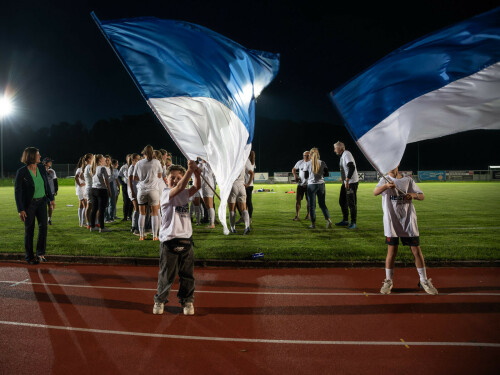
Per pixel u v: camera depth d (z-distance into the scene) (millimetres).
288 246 7500
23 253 7129
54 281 5797
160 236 4426
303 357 3439
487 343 3668
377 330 3984
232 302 4855
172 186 4422
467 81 4621
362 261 6402
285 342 3736
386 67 4863
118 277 6008
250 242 7969
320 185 9695
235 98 5398
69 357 3461
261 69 5875
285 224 10711
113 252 7160
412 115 4812
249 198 10227
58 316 4426
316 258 6582
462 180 43562
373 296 5012
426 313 4418
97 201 9508
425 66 4734
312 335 3887
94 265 6750
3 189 31516
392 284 5168
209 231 9516
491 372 3162
